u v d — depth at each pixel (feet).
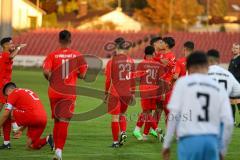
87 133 153.58
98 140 143.02
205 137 74.13
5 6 248.73
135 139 144.77
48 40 523.29
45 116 123.44
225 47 515.50
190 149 74.28
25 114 121.80
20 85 295.89
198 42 524.11
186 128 74.74
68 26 635.66
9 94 122.21
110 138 146.20
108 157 121.60
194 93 75.00
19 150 126.52
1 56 143.23
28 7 563.07
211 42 521.65
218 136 75.77
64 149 129.90
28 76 360.07
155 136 144.15
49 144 124.98
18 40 520.42
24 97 121.90
